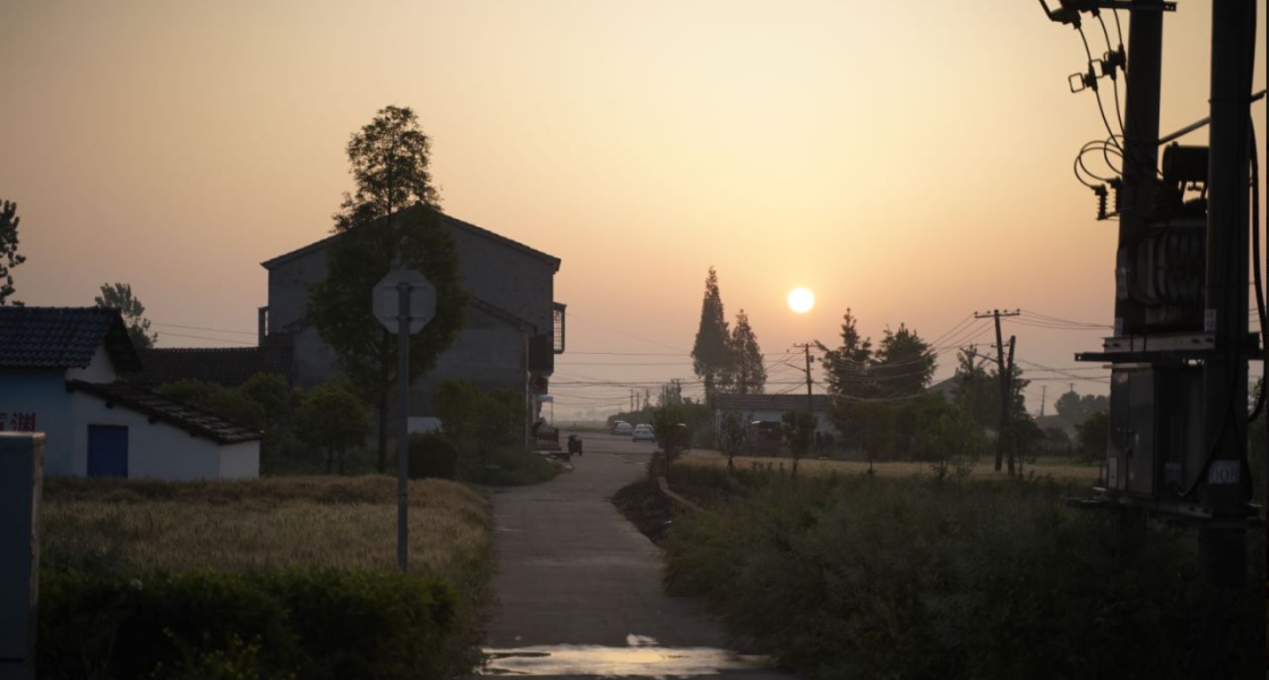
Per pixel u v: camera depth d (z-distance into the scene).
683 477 45.66
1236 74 8.93
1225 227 8.89
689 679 11.41
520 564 22.77
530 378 80.38
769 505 17.39
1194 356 9.07
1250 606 8.30
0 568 6.54
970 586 9.34
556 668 12.09
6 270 69.69
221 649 8.96
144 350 67.50
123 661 8.85
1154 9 10.35
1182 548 9.13
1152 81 10.34
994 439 84.88
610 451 85.62
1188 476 9.12
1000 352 72.19
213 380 64.69
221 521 23.56
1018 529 9.48
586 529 30.59
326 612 9.98
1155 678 8.16
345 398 44.06
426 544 20.48
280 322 71.19
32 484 6.60
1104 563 8.78
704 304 178.12
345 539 20.17
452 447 45.72
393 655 10.20
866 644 10.73
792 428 44.59
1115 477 9.89
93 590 8.89
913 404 86.12
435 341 45.97
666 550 21.06
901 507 12.58
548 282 74.62
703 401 174.38
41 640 8.37
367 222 45.25
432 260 46.00
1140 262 9.80
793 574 13.18
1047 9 10.55
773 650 12.84
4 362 38.28
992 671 8.80
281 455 49.84
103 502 28.41
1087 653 8.33
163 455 39.00
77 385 38.69
